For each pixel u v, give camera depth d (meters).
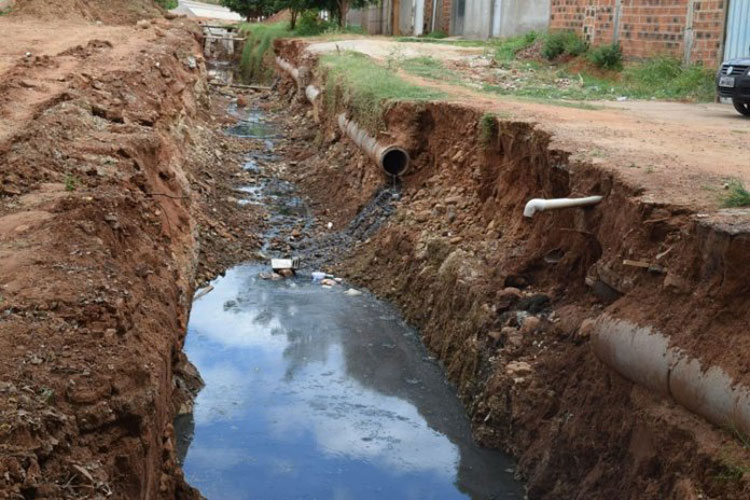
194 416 9.62
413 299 12.57
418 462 8.89
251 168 20.17
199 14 61.50
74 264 6.99
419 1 37.97
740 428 5.80
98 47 20.97
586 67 21.86
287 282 14.05
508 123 11.71
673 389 6.50
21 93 12.82
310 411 9.90
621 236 8.00
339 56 23.41
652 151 9.99
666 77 19.50
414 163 15.27
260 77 37.94
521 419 8.70
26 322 5.87
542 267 10.25
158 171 11.91
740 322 6.20
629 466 6.93
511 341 9.39
